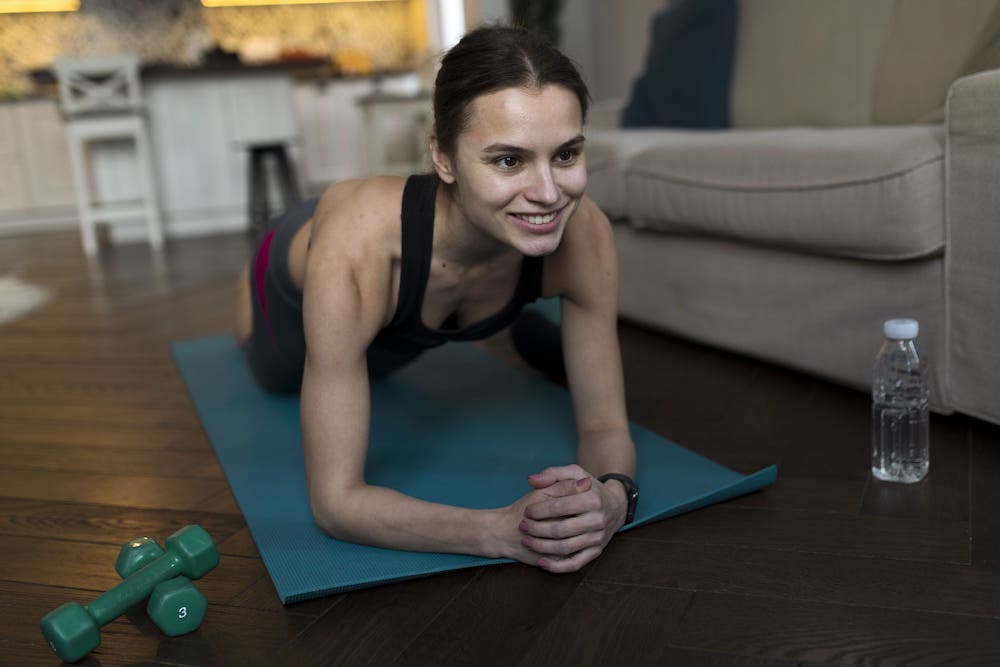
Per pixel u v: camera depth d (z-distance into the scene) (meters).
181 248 5.20
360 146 7.95
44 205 6.97
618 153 2.42
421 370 2.20
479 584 1.16
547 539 1.14
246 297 2.12
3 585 1.26
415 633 1.06
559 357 1.99
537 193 1.01
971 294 1.54
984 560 1.16
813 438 1.64
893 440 1.48
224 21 7.98
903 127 1.89
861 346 1.79
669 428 1.75
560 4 4.86
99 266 4.62
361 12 8.32
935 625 1.02
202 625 1.11
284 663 1.02
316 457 1.23
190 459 1.73
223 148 5.96
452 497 1.43
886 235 1.62
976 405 1.57
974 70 1.99
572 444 1.64
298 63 6.01
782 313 1.98
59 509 1.53
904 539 1.23
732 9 2.98
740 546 1.23
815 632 1.02
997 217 1.47
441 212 1.19
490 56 1.00
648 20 4.38
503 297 1.34
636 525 1.30
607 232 1.36
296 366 1.83
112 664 1.04
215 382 2.23
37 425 2.03
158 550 1.17
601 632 1.04
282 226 1.65
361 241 1.19
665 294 2.37
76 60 5.25
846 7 2.60
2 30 7.45
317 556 1.24
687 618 1.06
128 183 5.79
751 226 1.96
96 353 2.69
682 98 3.04
